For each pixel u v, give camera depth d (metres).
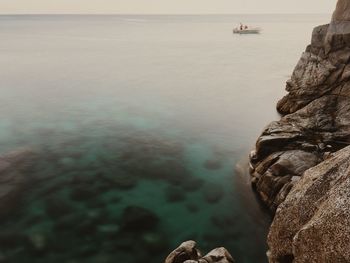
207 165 19.12
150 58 63.94
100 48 80.12
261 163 15.38
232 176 17.48
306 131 16.55
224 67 53.69
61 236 13.03
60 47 81.25
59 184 17.03
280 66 54.34
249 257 11.97
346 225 5.31
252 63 57.44
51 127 25.72
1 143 22.23
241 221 13.76
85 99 34.16
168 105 32.25
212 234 13.13
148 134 24.52
